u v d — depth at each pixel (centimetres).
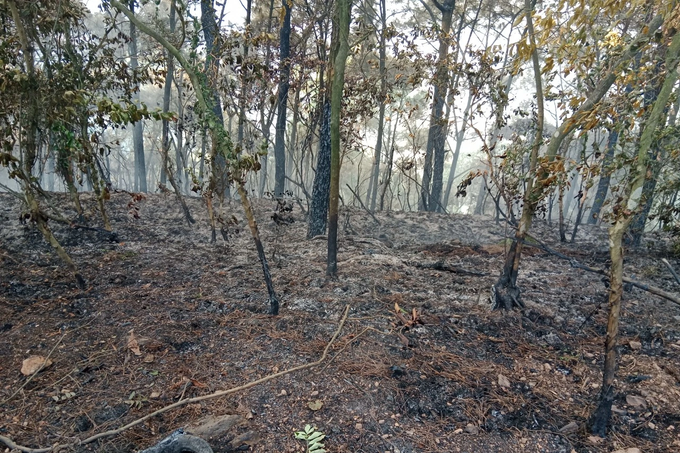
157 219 711
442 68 696
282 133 1071
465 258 605
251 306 390
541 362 322
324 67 746
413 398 276
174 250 568
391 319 369
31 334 328
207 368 300
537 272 540
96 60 503
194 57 360
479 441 246
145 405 262
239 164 326
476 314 383
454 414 266
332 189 437
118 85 539
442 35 709
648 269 544
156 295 408
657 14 269
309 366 290
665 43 270
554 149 334
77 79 445
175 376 290
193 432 240
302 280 457
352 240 678
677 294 468
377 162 1415
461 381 294
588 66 323
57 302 380
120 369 294
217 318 367
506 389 290
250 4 1012
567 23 282
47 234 387
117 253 528
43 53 387
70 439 232
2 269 437
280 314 375
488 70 583
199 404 265
